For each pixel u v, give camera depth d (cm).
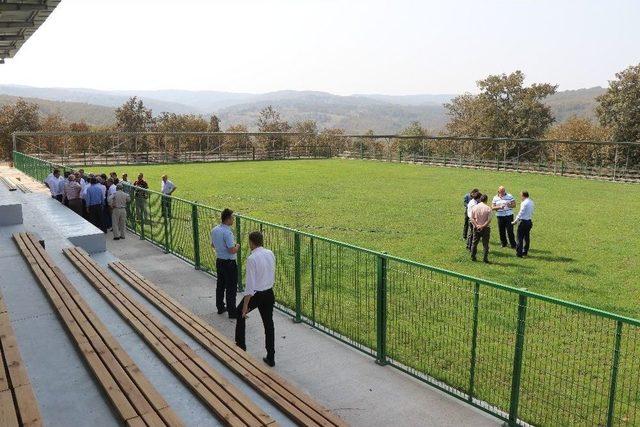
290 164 4497
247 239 1042
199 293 949
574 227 1772
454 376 641
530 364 613
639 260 1309
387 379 629
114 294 727
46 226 1229
